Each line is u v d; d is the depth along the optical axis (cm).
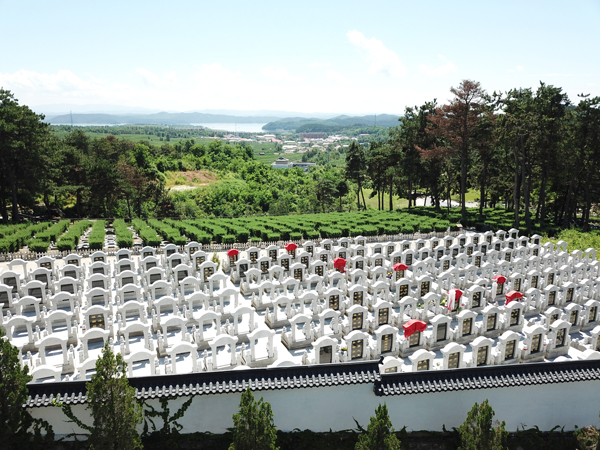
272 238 5866
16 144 6606
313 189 10531
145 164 13938
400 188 10631
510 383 1905
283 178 16462
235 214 11112
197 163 17538
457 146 7662
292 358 2672
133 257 5159
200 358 2675
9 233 5766
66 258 4222
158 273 3831
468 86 7144
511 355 2662
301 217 7700
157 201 8375
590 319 3281
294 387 1805
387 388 1839
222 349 2803
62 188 7738
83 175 8612
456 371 1909
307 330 2886
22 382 1578
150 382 1770
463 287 4041
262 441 1545
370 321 3147
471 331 3031
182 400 1819
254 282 3922
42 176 7300
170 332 3062
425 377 1891
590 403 2075
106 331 2698
